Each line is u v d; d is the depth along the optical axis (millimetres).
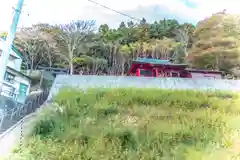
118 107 5102
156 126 4516
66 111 4914
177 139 4223
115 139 4234
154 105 5219
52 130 4449
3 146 4148
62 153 3990
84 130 4430
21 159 3924
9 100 5441
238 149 4020
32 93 5875
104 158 3902
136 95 5508
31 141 4242
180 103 5320
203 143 4145
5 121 4785
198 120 4746
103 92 5602
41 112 4934
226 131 4414
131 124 4582
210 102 5352
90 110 4984
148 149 4051
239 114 4918
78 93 5527
